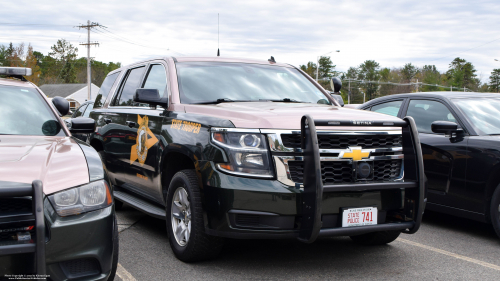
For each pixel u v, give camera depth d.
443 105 5.80
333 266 3.92
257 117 3.54
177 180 3.96
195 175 3.84
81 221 2.64
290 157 3.40
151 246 4.46
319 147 3.46
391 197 3.68
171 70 4.75
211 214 3.49
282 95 4.81
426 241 4.86
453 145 5.29
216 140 3.56
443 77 135.25
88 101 11.62
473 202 5.05
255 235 3.35
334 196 3.43
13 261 2.38
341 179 3.49
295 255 4.22
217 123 3.63
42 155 2.91
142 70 5.49
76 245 2.61
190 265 3.86
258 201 3.31
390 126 3.67
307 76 5.49
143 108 5.04
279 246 4.52
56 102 4.32
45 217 2.53
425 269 3.88
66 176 2.73
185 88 4.55
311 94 5.04
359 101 127.00
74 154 3.02
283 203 3.32
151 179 4.63
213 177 3.47
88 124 3.95
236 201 3.34
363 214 3.53
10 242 2.38
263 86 4.87
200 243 3.70
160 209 4.60
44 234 2.36
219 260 4.00
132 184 5.23
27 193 2.39
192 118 3.99
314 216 3.21
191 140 3.84
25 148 3.05
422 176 3.64
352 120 3.50
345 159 3.48
